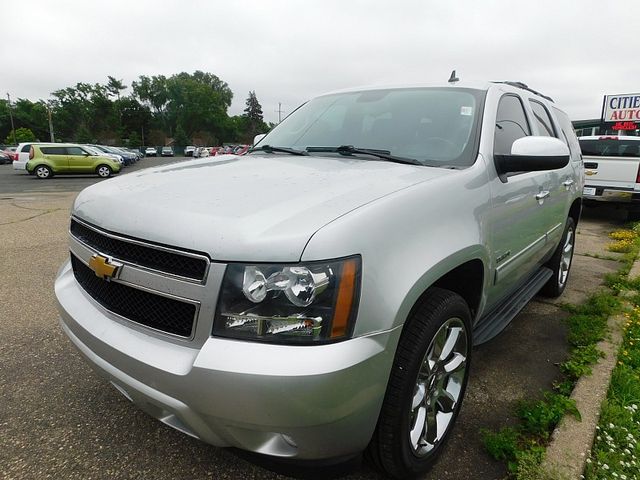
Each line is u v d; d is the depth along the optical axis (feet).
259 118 421.18
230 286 5.01
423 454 6.69
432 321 6.13
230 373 4.84
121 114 330.54
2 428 7.77
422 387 6.52
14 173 85.35
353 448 5.49
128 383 5.68
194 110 356.79
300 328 4.91
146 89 359.25
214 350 4.99
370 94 10.70
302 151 9.48
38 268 16.92
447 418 7.24
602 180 31.19
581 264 19.80
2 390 8.90
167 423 5.89
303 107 11.84
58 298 7.16
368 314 5.16
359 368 5.02
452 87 9.83
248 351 4.91
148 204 5.99
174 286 5.34
